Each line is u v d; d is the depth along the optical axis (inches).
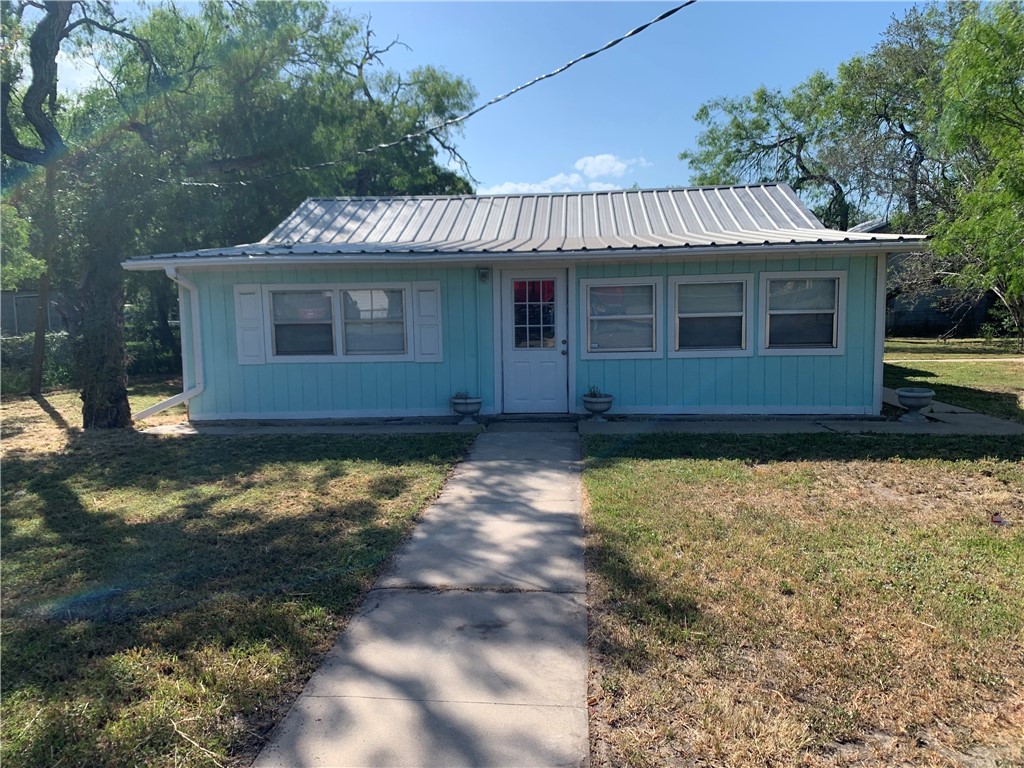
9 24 401.4
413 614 154.7
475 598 162.4
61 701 123.1
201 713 117.6
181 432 389.7
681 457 297.1
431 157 1216.2
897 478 258.7
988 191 409.7
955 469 269.6
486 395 413.7
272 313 415.8
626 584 164.7
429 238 456.1
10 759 107.6
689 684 123.9
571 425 386.0
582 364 406.3
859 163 925.8
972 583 161.9
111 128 486.3
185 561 189.2
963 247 479.5
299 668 132.4
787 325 390.9
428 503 240.7
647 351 400.5
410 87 1227.9
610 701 119.9
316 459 312.3
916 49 936.3
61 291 588.7
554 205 514.9
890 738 108.7
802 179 1215.6
